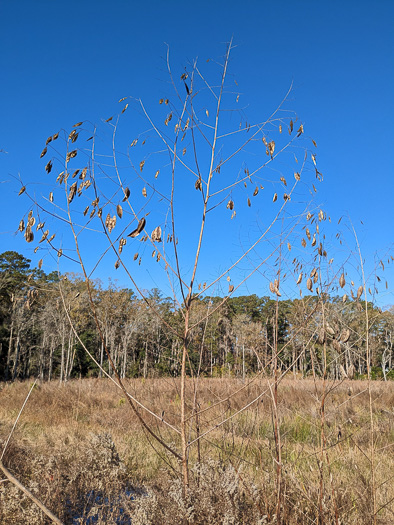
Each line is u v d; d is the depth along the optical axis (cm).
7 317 2989
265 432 419
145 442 583
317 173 254
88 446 427
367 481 322
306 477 308
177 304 251
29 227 201
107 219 209
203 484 253
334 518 234
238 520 240
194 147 242
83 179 210
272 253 246
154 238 204
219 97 255
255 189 254
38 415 886
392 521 270
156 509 253
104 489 342
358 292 229
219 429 504
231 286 243
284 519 249
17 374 3347
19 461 408
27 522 273
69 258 205
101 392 1171
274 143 251
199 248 244
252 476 326
